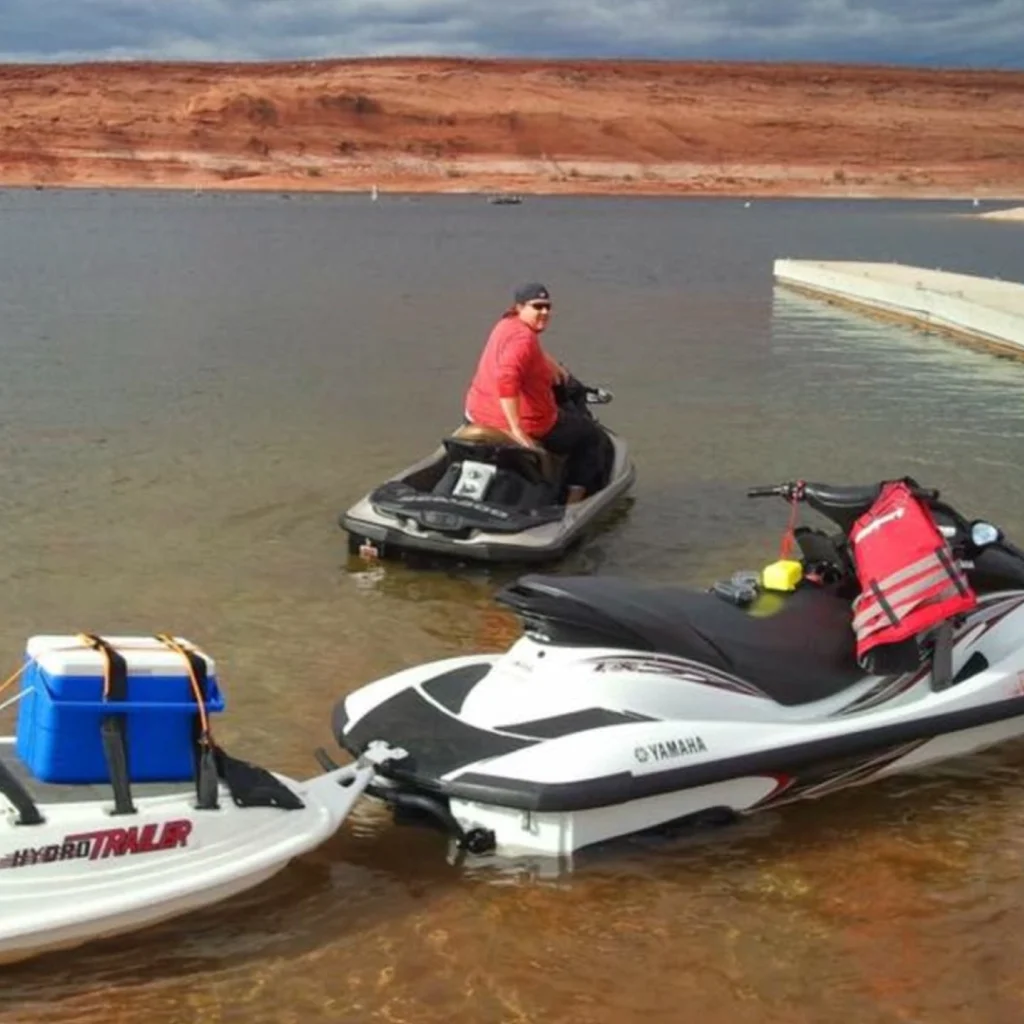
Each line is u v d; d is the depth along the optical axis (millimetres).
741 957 4902
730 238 60000
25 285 30547
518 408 9773
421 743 5504
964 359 20406
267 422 14664
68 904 4516
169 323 23594
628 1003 4633
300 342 21453
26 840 4457
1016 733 6590
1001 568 6605
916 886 5406
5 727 6598
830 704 5973
